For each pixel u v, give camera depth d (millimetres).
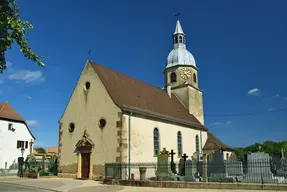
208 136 39062
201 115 41094
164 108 32031
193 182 17188
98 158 24453
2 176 30094
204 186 16734
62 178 25891
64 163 27016
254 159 20562
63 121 28203
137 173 23938
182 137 32312
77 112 27219
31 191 16297
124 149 23328
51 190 17125
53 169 29672
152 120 27594
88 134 25750
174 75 41219
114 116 24203
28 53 7348
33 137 42094
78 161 25734
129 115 24688
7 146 37781
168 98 36938
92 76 26875
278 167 21484
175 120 30938
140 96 30016
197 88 41312
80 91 27500
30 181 22875
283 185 15008
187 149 32844
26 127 41062
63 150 27422
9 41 6984
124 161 23062
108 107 24828
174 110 34281
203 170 19953
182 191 15734
